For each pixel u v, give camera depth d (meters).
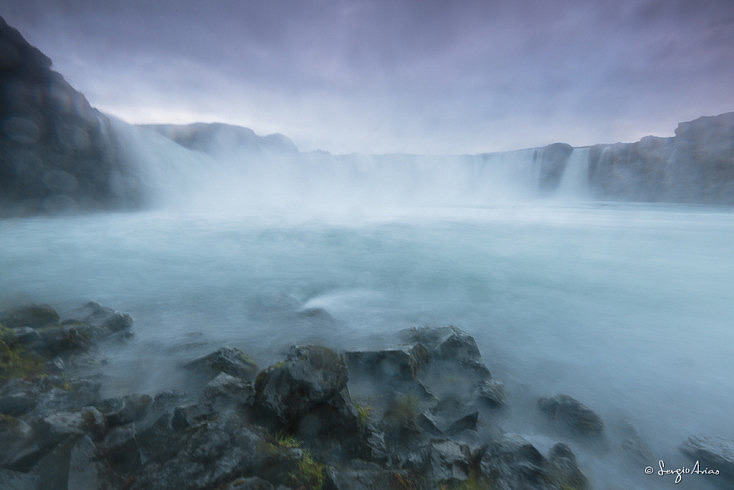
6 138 20.28
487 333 7.93
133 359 5.84
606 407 5.34
